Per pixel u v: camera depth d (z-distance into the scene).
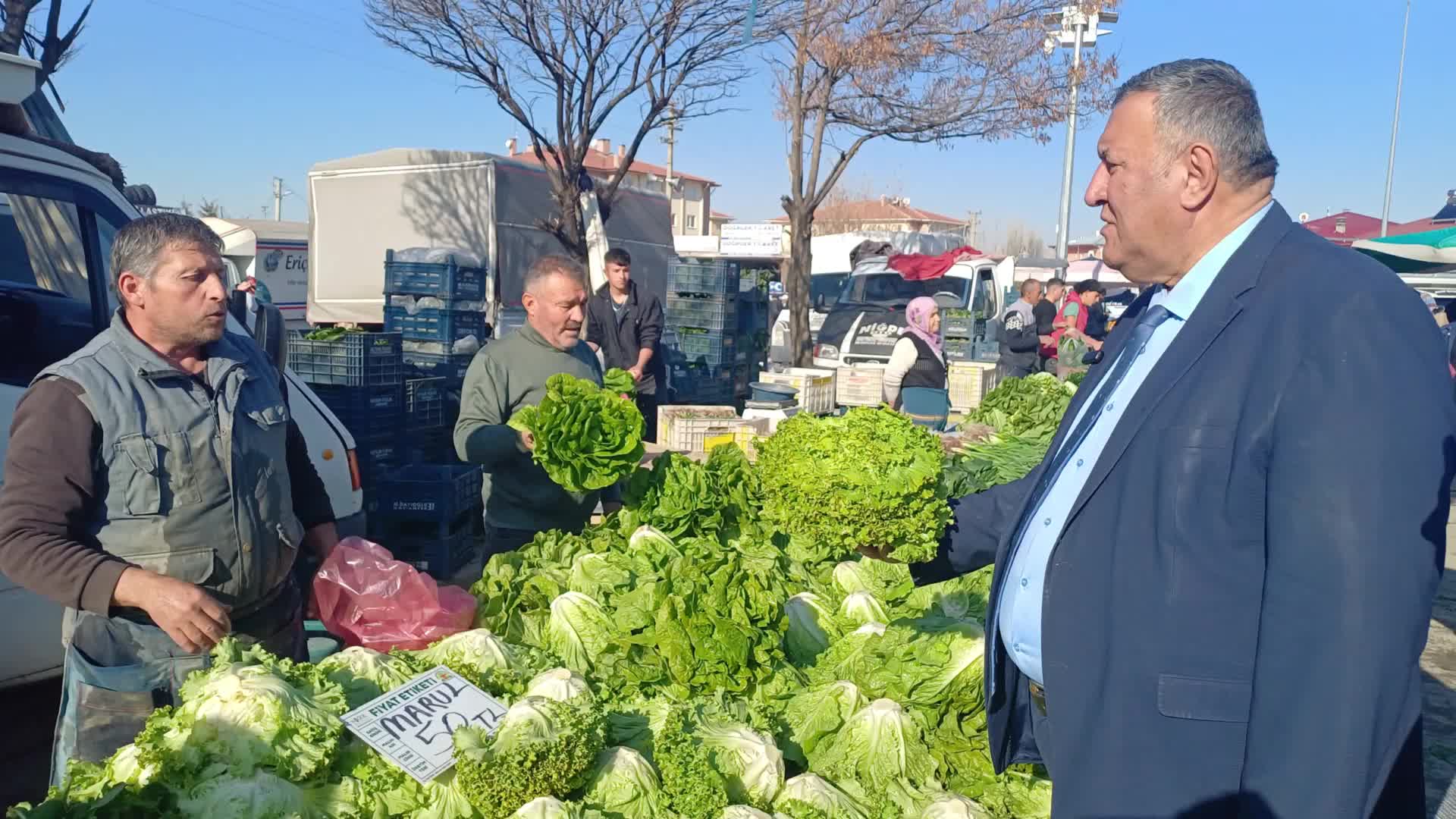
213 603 2.50
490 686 2.57
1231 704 1.79
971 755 2.80
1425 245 12.88
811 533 2.64
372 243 12.94
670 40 12.62
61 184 4.38
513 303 12.55
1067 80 16.47
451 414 9.09
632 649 2.87
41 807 1.96
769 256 16.62
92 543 2.55
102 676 2.53
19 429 2.48
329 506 3.29
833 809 2.50
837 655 3.15
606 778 2.34
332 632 2.98
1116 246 2.06
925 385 8.21
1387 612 1.55
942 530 2.64
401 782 2.23
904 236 20.20
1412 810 1.69
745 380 13.16
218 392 2.71
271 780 2.06
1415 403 1.61
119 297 2.62
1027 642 2.17
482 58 12.36
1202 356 1.86
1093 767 1.91
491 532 4.15
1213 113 1.86
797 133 15.59
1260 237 1.89
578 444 3.54
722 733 2.58
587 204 13.14
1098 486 1.94
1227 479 1.80
